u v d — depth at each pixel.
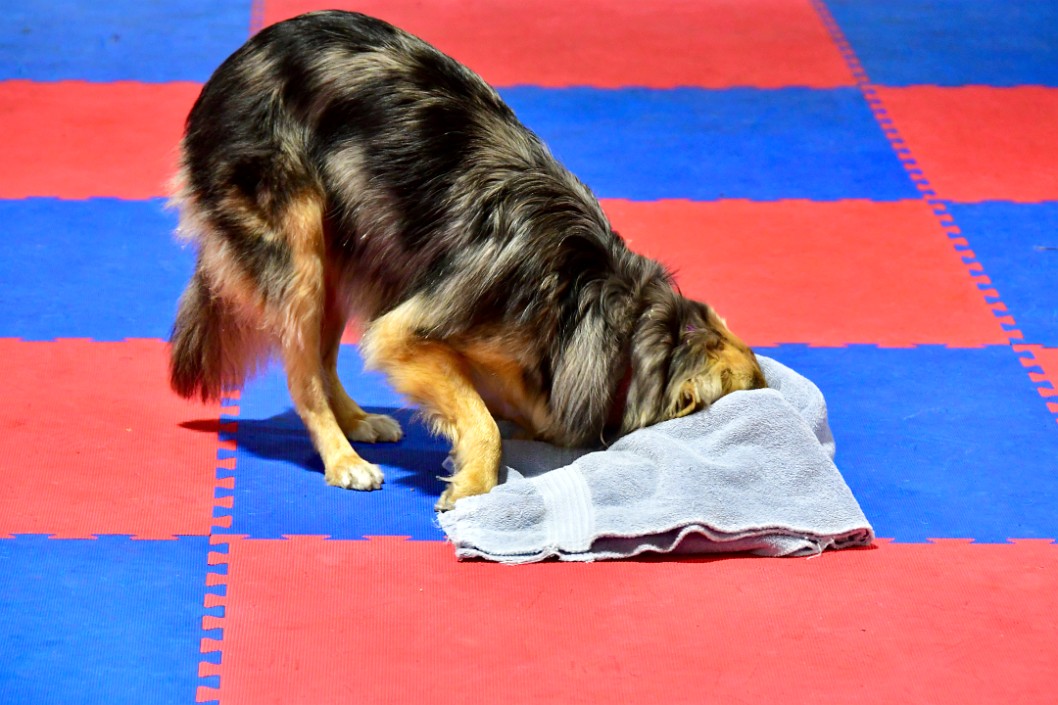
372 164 6.71
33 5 13.33
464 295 6.52
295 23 7.00
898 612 6.11
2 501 6.56
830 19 14.01
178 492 6.78
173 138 10.85
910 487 7.20
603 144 11.20
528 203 6.62
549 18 13.70
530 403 6.78
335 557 6.32
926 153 11.34
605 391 6.66
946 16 14.23
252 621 5.82
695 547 6.41
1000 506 7.05
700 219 10.15
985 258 9.80
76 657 5.54
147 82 11.84
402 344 6.63
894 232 10.11
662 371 6.64
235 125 6.79
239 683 5.45
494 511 6.36
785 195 10.59
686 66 12.77
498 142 6.80
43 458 6.95
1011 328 8.92
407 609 5.95
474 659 5.65
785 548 6.45
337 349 7.38
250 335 7.12
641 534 6.30
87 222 9.55
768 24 13.84
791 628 5.95
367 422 7.45
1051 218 10.38
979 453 7.54
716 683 5.57
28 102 11.31
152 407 7.56
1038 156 11.34
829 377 8.27
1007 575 6.44
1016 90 12.56
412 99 6.74
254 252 6.73
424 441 7.52
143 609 5.86
